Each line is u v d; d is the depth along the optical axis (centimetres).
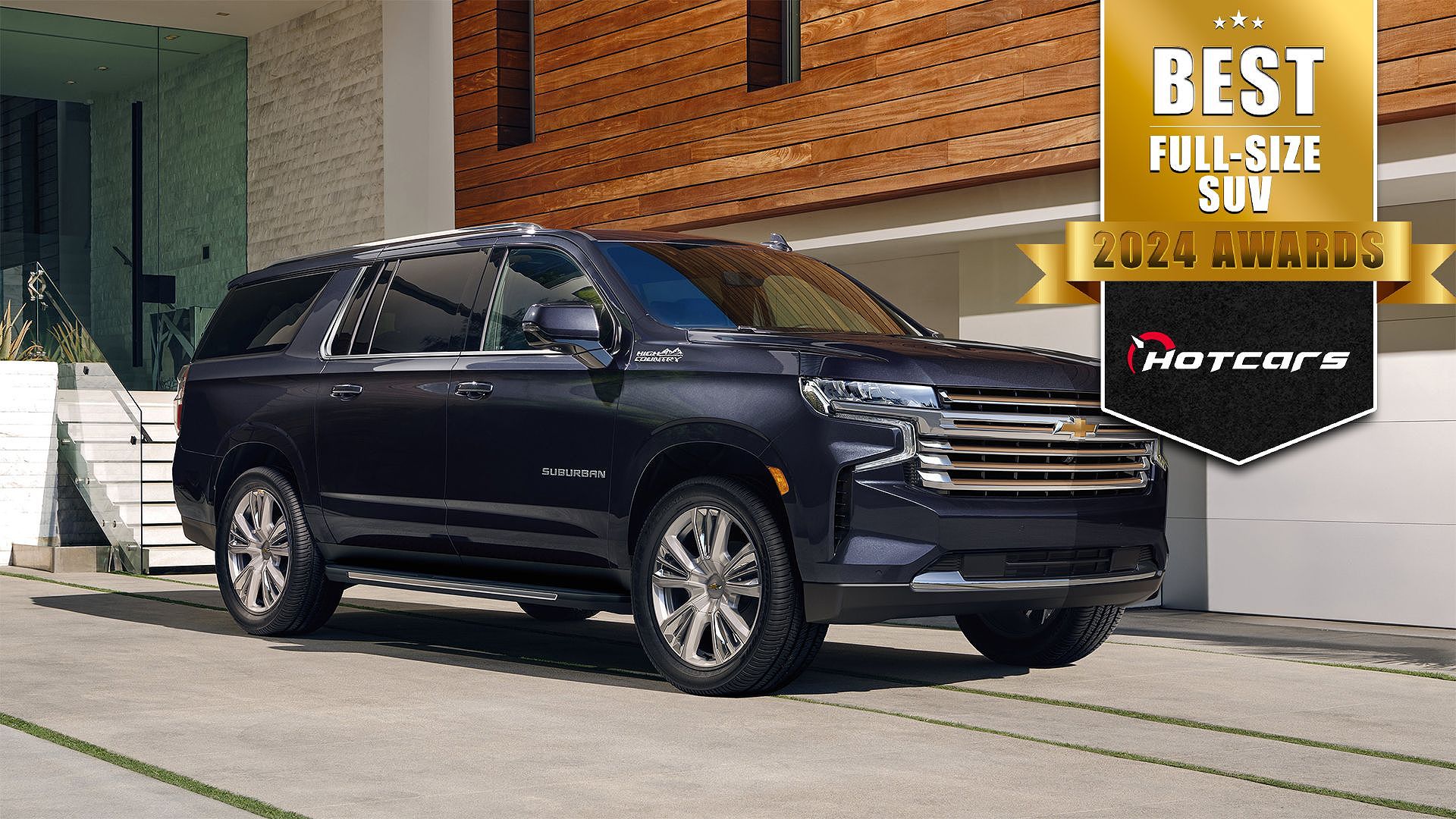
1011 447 678
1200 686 731
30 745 545
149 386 2258
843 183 1269
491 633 930
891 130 1233
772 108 1327
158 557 1376
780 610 655
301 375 883
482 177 1661
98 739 560
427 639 893
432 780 497
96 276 2334
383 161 1981
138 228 2361
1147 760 543
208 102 2327
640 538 701
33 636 874
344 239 2066
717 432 675
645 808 461
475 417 777
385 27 1972
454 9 1714
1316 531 1106
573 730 588
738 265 797
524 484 752
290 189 2184
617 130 1480
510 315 789
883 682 730
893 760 535
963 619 814
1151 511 726
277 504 895
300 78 2173
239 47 2320
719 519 677
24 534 1616
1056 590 685
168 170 2356
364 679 717
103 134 2322
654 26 1438
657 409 698
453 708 636
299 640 882
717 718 618
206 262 2336
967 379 668
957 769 521
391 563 844
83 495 1488
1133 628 1026
